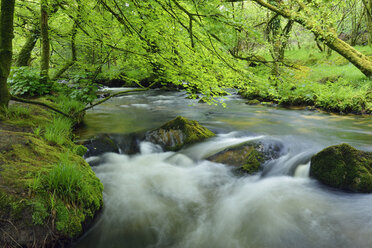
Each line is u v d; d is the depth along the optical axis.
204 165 4.17
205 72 3.72
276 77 3.75
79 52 7.75
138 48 4.20
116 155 4.71
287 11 6.76
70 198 2.27
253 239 2.59
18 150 2.64
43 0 5.71
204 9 2.47
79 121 6.09
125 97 13.33
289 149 4.61
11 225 1.80
